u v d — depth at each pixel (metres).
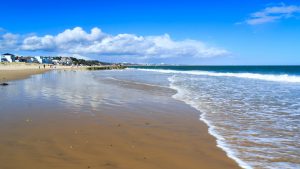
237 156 7.98
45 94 22.03
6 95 21.14
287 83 35.22
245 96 21.55
